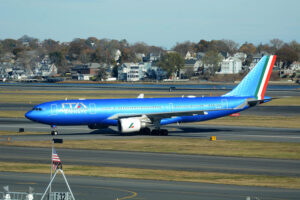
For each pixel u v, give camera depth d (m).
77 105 130.00
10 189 70.81
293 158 96.69
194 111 132.00
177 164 90.19
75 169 85.50
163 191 69.25
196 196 66.44
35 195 67.56
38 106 128.38
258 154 101.25
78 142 119.00
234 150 106.50
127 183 74.56
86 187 71.88
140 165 89.38
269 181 75.94
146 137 129.12
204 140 123.06
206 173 82.06
